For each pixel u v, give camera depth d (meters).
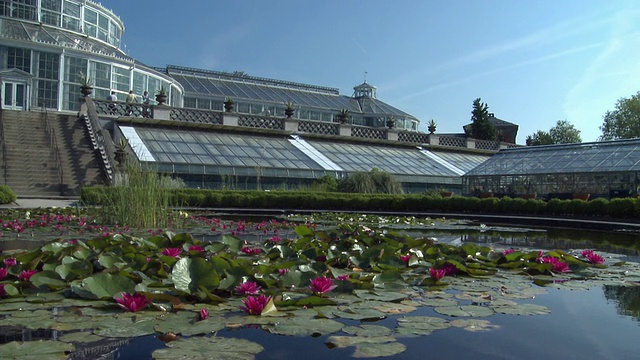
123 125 21.27
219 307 2.62
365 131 28.84
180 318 2.38
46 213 10.41
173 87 34.53
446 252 4.77
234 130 24.09
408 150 29.78
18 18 28.94
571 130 56.59
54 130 19.20
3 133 17.69
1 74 24.89
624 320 2.49
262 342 2.01
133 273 3.23
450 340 2.10
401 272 3.91
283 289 3.14
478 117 47.34
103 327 2.19
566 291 3.26
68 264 3.38
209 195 15.77
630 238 8.13
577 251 5.80
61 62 27.09
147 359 1.76
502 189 25.17
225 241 5.04
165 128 22.25
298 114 40.41
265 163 21.11
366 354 1.86
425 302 2.85
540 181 23.88
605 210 12.44
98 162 17.72
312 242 5.05
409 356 1.88
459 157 31.48
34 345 1.91
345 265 4.21
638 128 49.81
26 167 16.31
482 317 2.52
